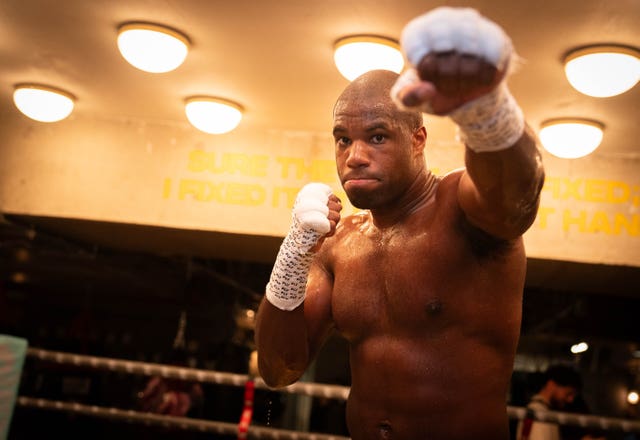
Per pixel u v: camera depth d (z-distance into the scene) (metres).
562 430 5.29
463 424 1.88
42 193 5.81
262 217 5.61
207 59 4.56
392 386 1.93
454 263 1.89
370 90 1.92
